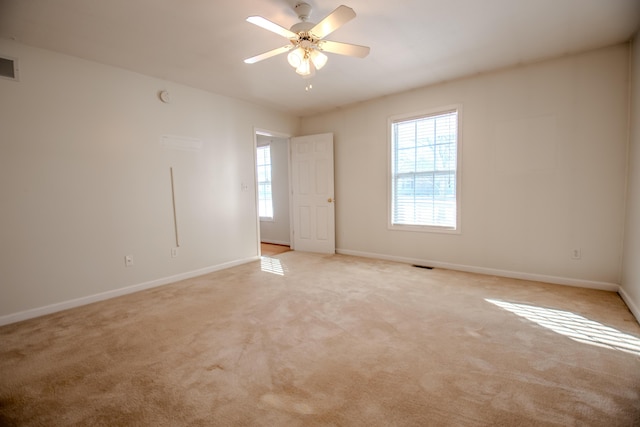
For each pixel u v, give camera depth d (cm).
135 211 340
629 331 222
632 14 238
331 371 181
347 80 376
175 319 258
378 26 253
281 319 254
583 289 313
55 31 248
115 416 149
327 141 504
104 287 316
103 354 205
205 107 407
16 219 264
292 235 564
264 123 491
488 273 375
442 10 231
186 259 389
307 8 221
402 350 203
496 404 151
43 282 278
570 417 141
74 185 296
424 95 405
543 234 338
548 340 212
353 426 139
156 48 283
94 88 308
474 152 373
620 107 292
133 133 337
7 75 258
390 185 449
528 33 267
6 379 179
